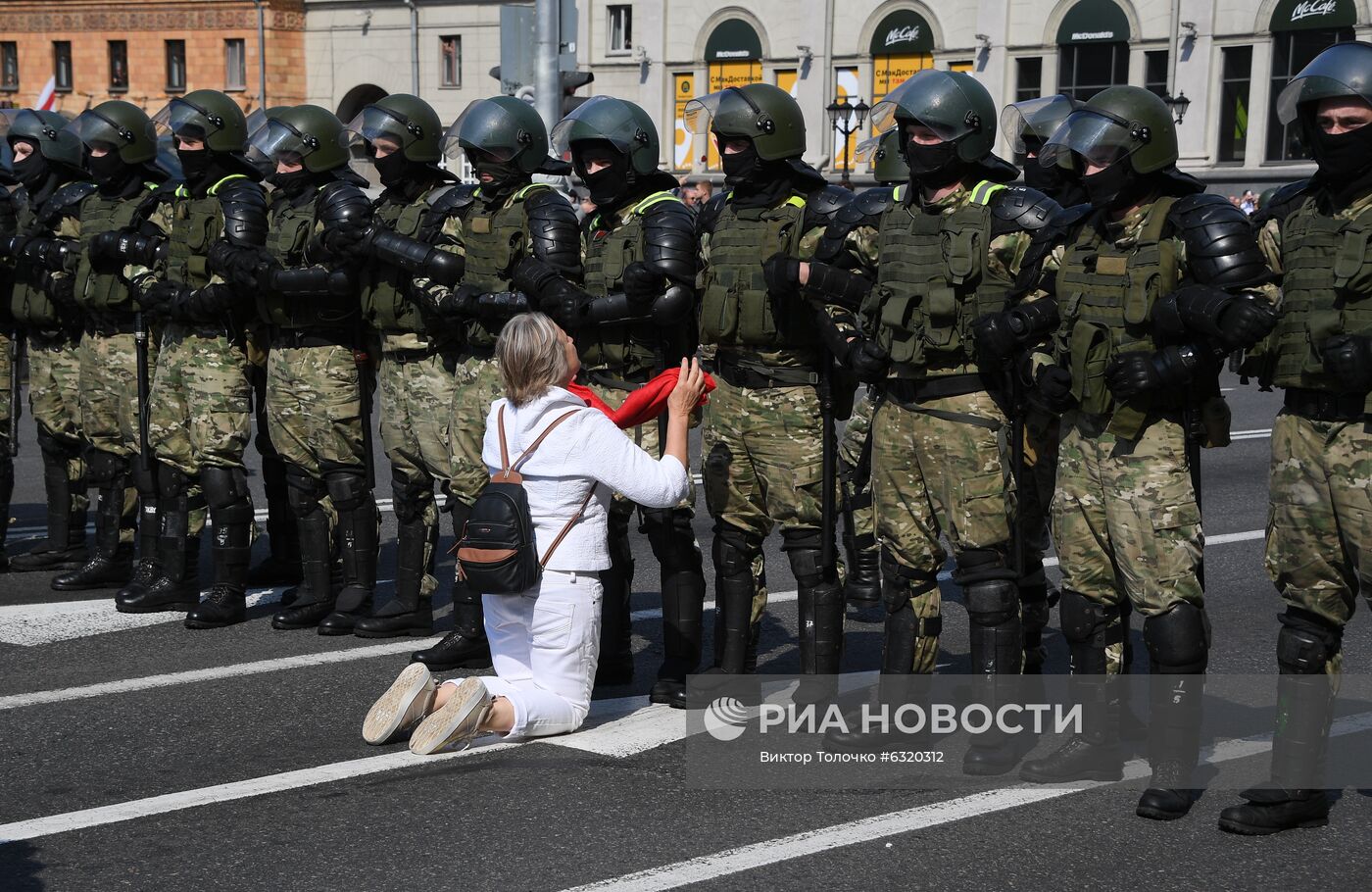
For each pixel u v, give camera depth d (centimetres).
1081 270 447
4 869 412
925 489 494
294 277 631
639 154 552
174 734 527
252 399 715
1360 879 405
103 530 759
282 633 668
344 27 4884
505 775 482
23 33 5222
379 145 633
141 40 5072
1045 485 532
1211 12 3456
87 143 718
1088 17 3619
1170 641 441
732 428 532
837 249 500
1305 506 429
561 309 548
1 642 652
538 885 400
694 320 575
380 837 432
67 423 793
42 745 515
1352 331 411
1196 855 420
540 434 502
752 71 4094
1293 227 426
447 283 596
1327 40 3341
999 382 475
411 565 662
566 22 1248
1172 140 435
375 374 670
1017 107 589
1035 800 461
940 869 410
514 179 591
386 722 507
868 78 3934
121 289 711
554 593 509
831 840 429
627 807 455
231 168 686
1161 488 439
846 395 525
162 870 411
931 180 479
